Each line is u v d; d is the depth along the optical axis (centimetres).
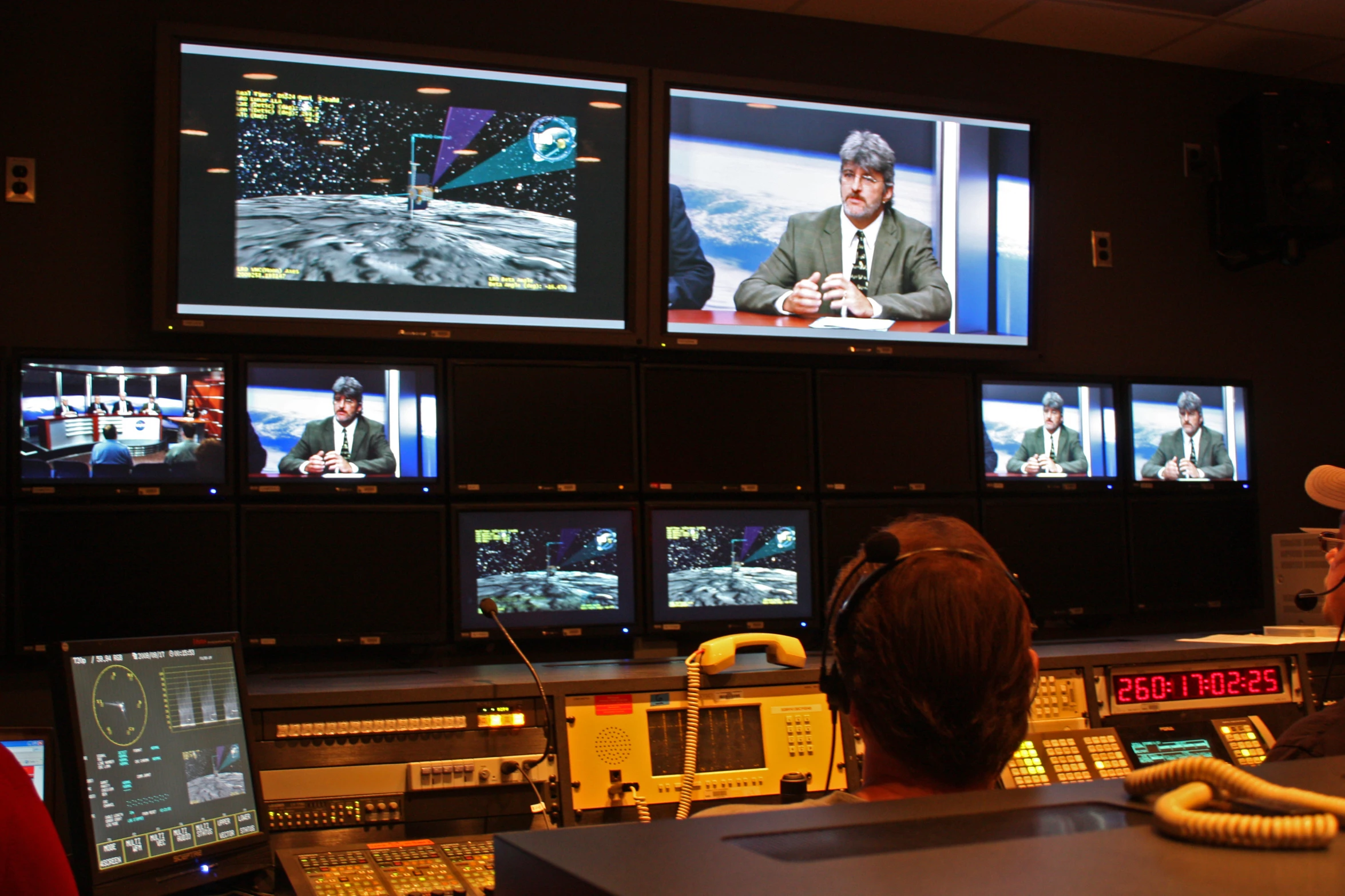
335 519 272
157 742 163
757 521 300
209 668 175
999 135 327
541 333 288
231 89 268
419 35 302
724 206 303
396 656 283
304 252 272
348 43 273
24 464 255
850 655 89
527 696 205
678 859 38
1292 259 365
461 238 283
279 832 186
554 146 291
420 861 176
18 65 274
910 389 320
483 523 279
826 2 330
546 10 314
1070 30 354
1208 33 358
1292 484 384
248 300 268
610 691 209
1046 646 290
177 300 264
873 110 316
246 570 265
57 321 272
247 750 177
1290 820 38
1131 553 338
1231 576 348
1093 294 364
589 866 38
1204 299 379
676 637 300
